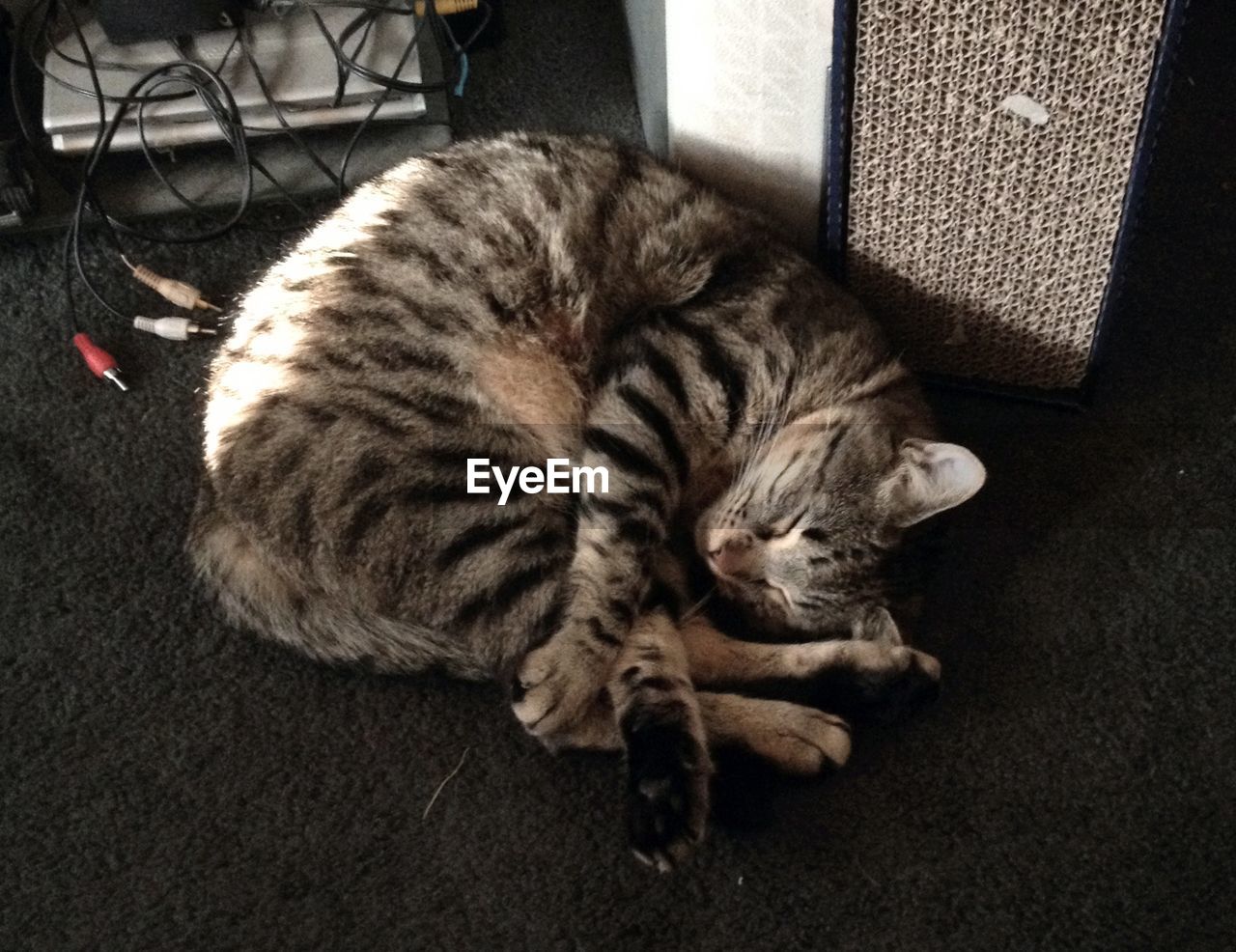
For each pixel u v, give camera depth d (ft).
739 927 1.74
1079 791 1.86
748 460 2.03
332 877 1.79
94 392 2.25
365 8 2.35
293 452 1.85
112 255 2.40
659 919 1.75
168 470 2.16
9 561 2.06
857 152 2.04
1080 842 1.81
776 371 1.99
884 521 1.96
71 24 2.39
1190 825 1.83
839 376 2.03
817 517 1.99
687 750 1.76
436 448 1.88
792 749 1.83
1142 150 1.94
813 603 2.00
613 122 2.59
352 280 1.95
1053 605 2.03
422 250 1.98
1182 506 2.13
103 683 1.96
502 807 1.84
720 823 1.81
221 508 1.91
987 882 1.78
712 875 1.78
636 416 1.94
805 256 2.21
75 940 1.74
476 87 2.64
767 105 2.13
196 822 1.83
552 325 2.05
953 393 2.31
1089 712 1.93
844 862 1.79
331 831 1.82
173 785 1.86
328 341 1.90
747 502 2.04
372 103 2.40
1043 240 2.08
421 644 1.87
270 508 1.85
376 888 1.78
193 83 2.26
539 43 2.71
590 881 1.78
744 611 2.09
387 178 2.10
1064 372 2.24
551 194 2.06
